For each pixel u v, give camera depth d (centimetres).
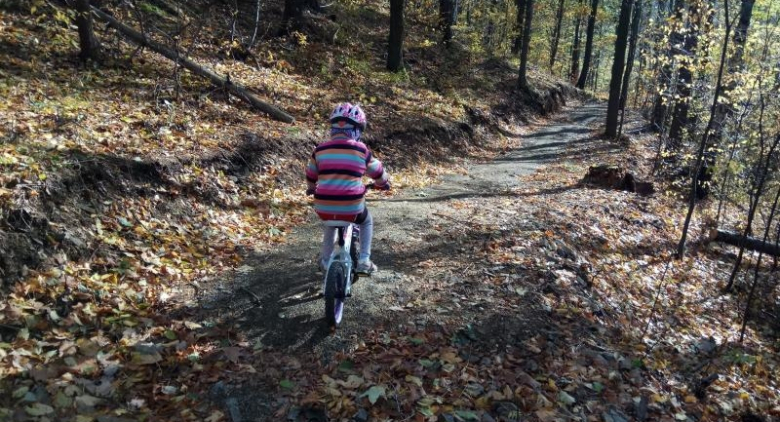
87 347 421
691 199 914
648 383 494
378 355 448
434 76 2039
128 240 576
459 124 1620
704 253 1029
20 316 432
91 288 488
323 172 451
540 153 1700
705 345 642
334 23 1914
